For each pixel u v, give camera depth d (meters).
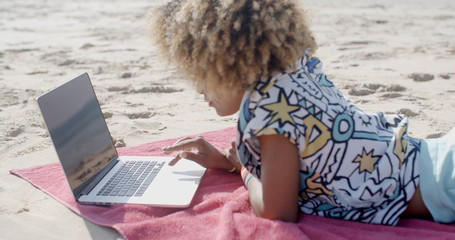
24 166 2.43
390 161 1.55
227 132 2.88
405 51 5.86
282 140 1.43
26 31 8.98
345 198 1.54
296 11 1.51
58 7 14.26
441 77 4.37
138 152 2.54
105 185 1.98
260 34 1.42
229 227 1.56
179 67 1.60
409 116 3.18
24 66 5.60
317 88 1.54
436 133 2.75
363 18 9.41
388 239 1.50
